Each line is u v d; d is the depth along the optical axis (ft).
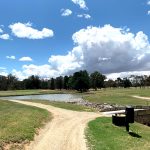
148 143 79.82
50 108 163.02
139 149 71.56
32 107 161.79
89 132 88.33
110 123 109.19
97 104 221.25
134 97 303.89
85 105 214.07
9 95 434.71
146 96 316.81
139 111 156.35
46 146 69.10
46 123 103.30
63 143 72.84
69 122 109.29
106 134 87.51
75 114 137.39
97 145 71.77
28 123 91.86
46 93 523.29
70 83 579.89
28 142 70.59
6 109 141.79
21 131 78.28
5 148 62.23
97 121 111.96
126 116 97.14
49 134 83.61
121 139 81.76
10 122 91.61
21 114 115.14
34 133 80.59
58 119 116.78
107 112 159.53
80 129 93.50
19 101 225.97
